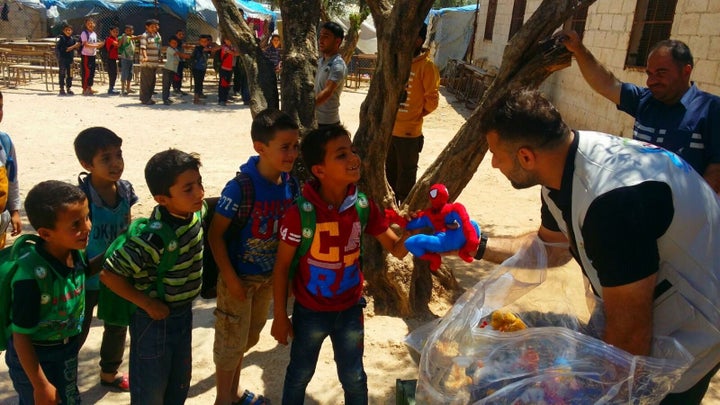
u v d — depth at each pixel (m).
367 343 3.68
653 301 1.81
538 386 1.88
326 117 5.56
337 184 2.49
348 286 2.60
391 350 3.63
